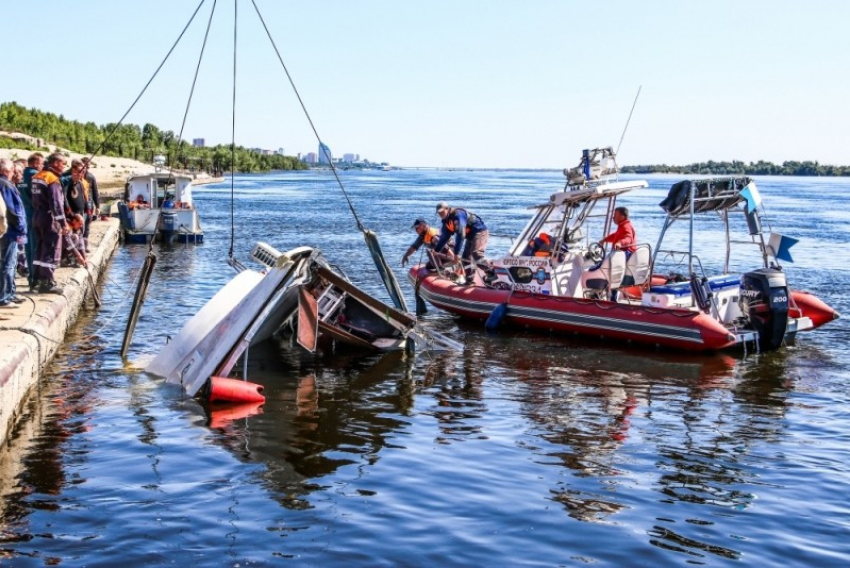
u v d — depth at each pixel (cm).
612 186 1409
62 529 631
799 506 695
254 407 965
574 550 611
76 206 1565
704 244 2903
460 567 582
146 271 1182
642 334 1288
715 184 1277
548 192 8362
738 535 639
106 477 739
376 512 673
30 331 993
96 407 946
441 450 826
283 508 678
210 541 616
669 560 597
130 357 1183
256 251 1319
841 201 6594
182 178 2922
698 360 1221
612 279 1396
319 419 923
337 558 593
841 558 602
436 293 1555
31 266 1273
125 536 621
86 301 1605
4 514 657
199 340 1097
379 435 870
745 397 1027
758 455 818
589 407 981
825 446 846
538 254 1480
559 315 1377
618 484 740
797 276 2067
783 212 4934
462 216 1566
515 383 1091
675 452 825
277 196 6569
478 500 701
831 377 1125
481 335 1398
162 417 916
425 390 1053
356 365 1184
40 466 761
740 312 1319
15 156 6091
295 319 1331
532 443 850
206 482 732
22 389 908
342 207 5091
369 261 2320
